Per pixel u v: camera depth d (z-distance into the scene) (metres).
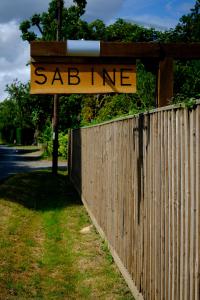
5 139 92.44
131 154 6.45
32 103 48.66
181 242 4.29
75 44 5.80
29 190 15.95
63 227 10.31
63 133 36.31
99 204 9.48
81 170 13.87
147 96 12.90
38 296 6.21
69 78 5.86
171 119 4.56
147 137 5.53
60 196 14.98
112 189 7.92
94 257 7.94
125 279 6.68
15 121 77.12
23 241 8.88
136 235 6.07
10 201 12.87
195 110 3.91
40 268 7.42
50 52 5.79
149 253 5.41
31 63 5.83
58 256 8.05
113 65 5.92
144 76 13.04
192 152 3.98
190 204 4.06
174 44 6.03
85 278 6.94
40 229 10.20
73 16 45.47
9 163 31.84
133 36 46.12
